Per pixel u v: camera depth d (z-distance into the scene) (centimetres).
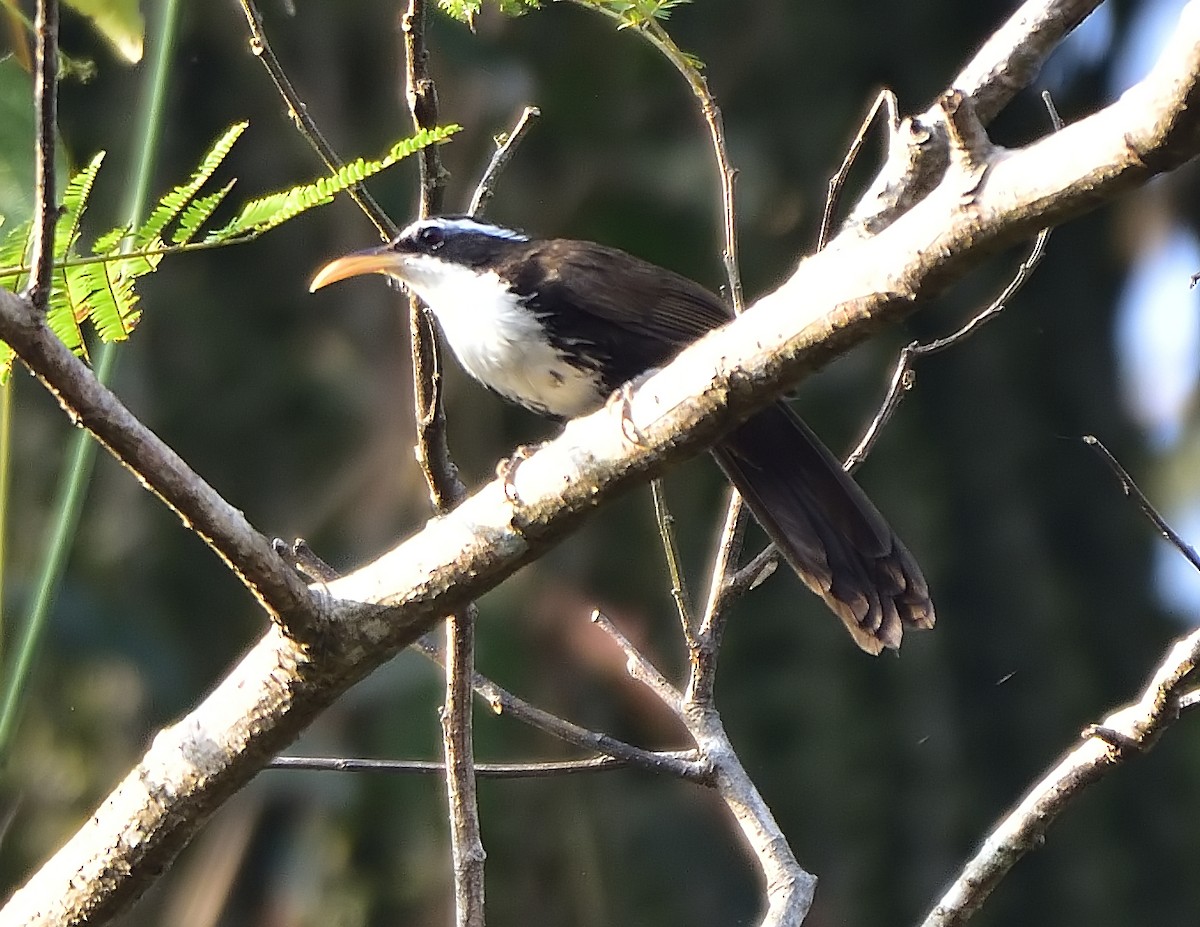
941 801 1397
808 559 791
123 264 554
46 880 620
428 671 1154
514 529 580
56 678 1220
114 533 1244
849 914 1378
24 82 627
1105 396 1614
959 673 1466
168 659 1171
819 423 1480
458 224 913
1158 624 1586
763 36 1441
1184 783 1543
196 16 1305
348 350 1299
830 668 1424
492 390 947
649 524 1364
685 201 1348
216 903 1134
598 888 1262
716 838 1301
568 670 1221
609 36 1342
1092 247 1662
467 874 632
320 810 1206
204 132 1297
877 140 1428
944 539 1490
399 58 1320
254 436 1286
